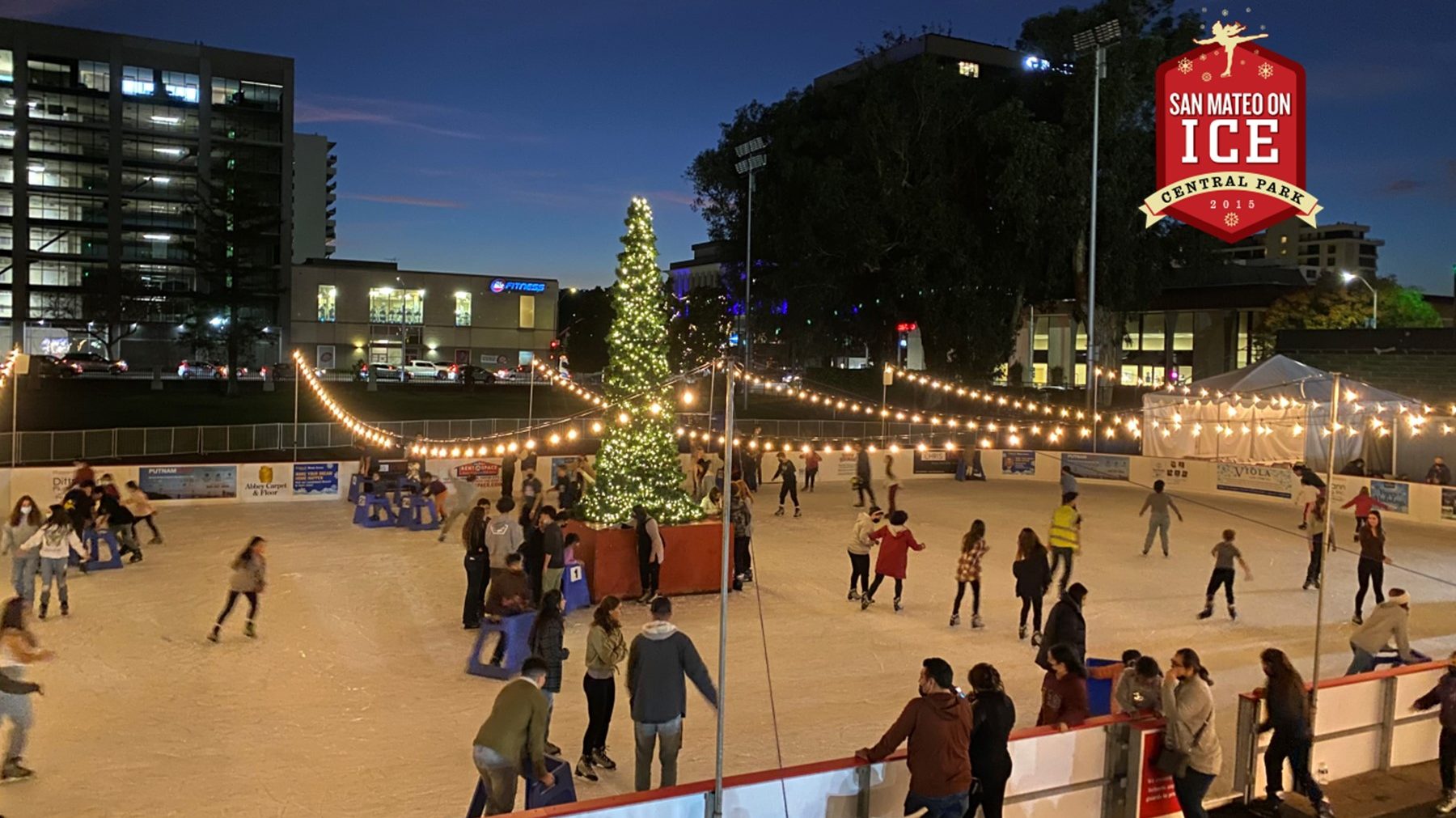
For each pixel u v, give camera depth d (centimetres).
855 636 1466
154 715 1084
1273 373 3538
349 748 1004
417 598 1638
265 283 8225
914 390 5131
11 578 1700
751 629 1495
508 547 1408
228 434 3553
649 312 1722
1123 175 4650
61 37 8019
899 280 4816
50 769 934
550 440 2561
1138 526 2541
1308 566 2038
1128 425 3441
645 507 1689
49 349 8056
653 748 864
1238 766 920
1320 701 965
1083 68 4609
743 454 2845
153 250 8288
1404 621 1193
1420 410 3288
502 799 732
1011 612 1617
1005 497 3097
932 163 4822
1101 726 827
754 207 5331
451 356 8619
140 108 8225
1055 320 8281
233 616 1502
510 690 750
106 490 1855
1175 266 7194
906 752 765
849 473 3525
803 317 5269
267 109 8544
